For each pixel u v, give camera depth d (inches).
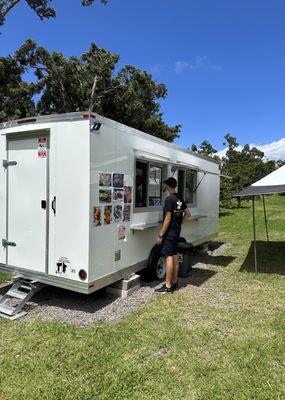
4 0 596.7
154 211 235.6
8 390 112.7
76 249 169.6
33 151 181.8
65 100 844.6
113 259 188.9
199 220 323.9
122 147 192.5
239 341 149.0
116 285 204.4
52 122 174.4
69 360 130.9
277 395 111.4
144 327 161.6
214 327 163.3
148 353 137.7
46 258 179.8
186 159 286.4
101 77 871.1
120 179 191.6
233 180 1041.5
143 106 893.8
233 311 185.2
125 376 121.0
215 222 373.1
